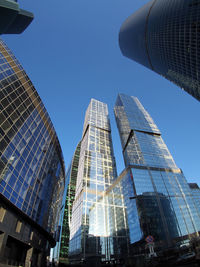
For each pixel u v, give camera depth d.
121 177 115.69
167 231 78.81
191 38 73.75
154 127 167.12
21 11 48.41
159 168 116.88
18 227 33.47
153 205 89.06
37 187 43.06
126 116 168.88
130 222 89.69
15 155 35.03
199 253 35.69
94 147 150.75
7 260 28.14
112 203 108.38
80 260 78.88
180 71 88.12
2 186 29.20
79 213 103.38
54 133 60.59
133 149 138.25
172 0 86.00
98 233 91.50
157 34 98.94
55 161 59.66
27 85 47.16
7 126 34.16
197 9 69.81
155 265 49.50
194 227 85.81
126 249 82.75
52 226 54.59
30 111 45.38
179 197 100.62
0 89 35.00
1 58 39.97
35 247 40.38
